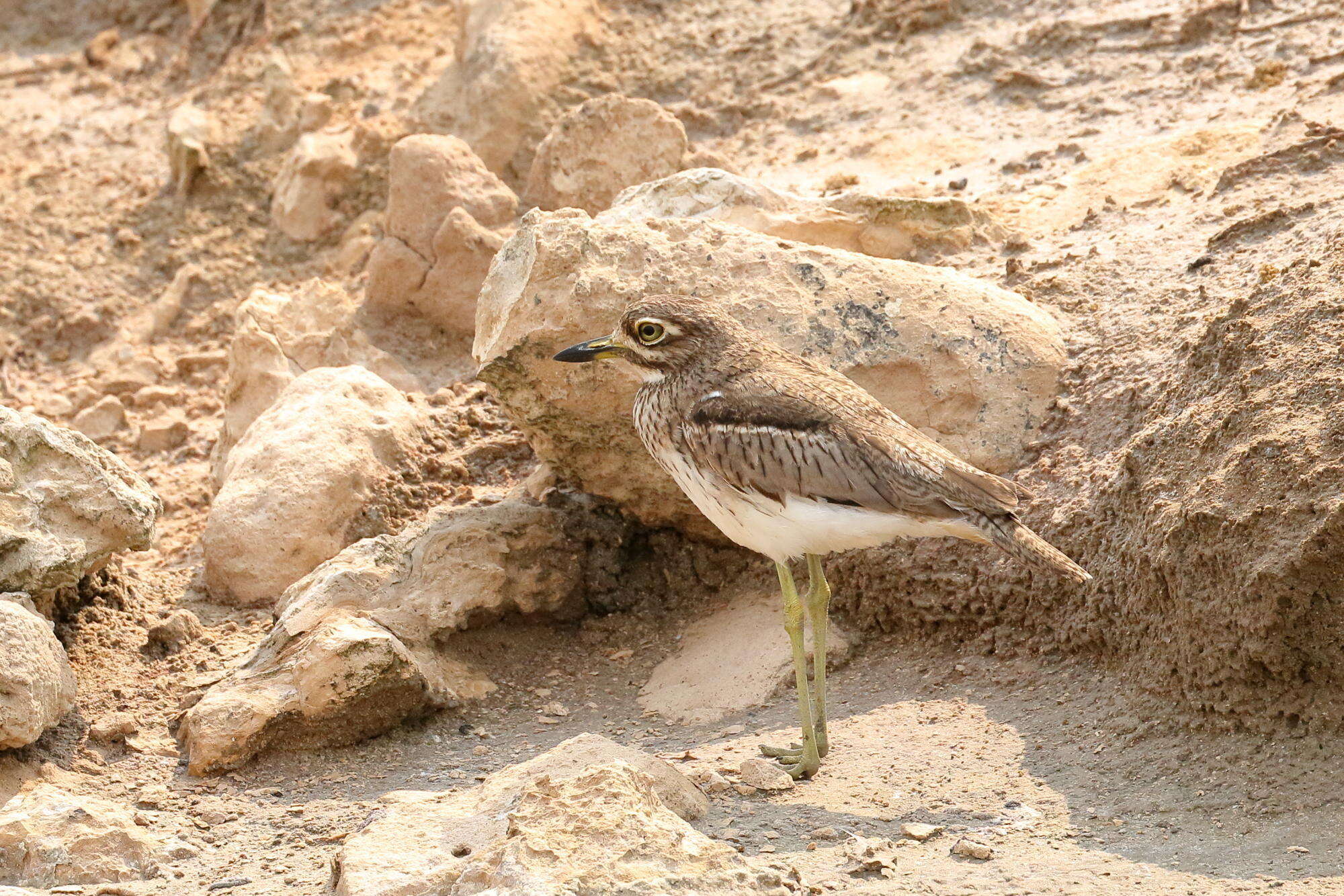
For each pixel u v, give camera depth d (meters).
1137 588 10.09
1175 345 11.43
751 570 12.63
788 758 9.71
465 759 10.59
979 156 16.12
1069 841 8.35
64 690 10.74
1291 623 8.98
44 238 19.16
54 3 24.81
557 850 7.47
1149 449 10.36
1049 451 11.52
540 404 11.90
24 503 11.41
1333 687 8.98
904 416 11.74
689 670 11.63
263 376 14.66
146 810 9.89
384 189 18.66
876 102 17.94
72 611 12.16
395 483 13.25
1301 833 8.16
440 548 12.02
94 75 22.64
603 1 20.45
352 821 9.55
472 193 16.20
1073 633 10.65
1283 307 10.20
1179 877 7.71
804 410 9.37
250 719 10.45
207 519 13.48
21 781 10.10
